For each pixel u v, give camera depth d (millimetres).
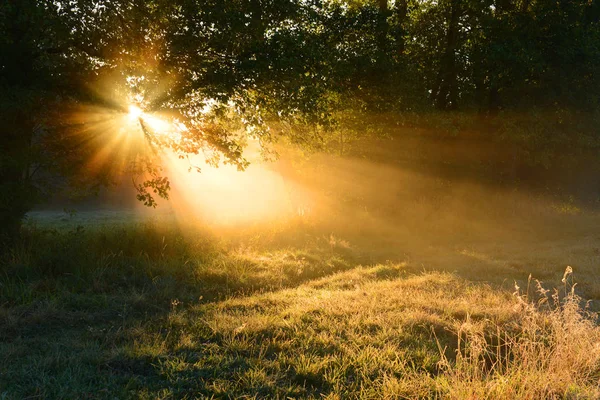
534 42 21172
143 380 4371
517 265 11039
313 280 10266
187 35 11031
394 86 16781
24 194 9961
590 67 21281
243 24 11086
